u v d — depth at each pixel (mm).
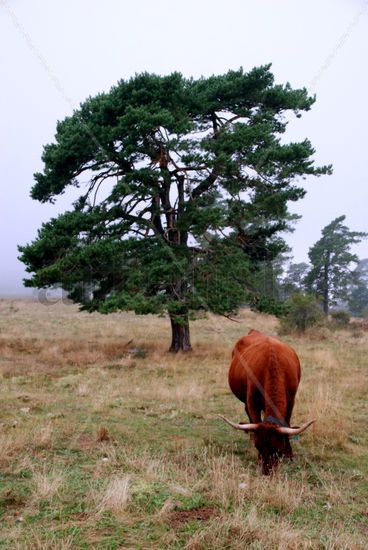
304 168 16781
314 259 46438
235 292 16797
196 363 15906
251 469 6238
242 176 17547
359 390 11664
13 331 25203
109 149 17125
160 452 6902
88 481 5574
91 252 15664
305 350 19641
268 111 17797
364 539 4496
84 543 4254
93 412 9164
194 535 4324
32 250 16219
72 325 29516
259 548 4223
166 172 16812
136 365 15414
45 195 18719
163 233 18125
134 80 17047
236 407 9945
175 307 16188
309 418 8672
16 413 8891
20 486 5402
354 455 7023
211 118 18922
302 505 5211
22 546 4133
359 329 30781
